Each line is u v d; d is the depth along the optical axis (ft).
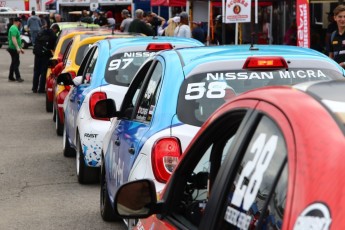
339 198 7.98
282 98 9.88
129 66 32.81
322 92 9.95
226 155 10.84
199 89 20.93
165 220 12.77
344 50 39.17
